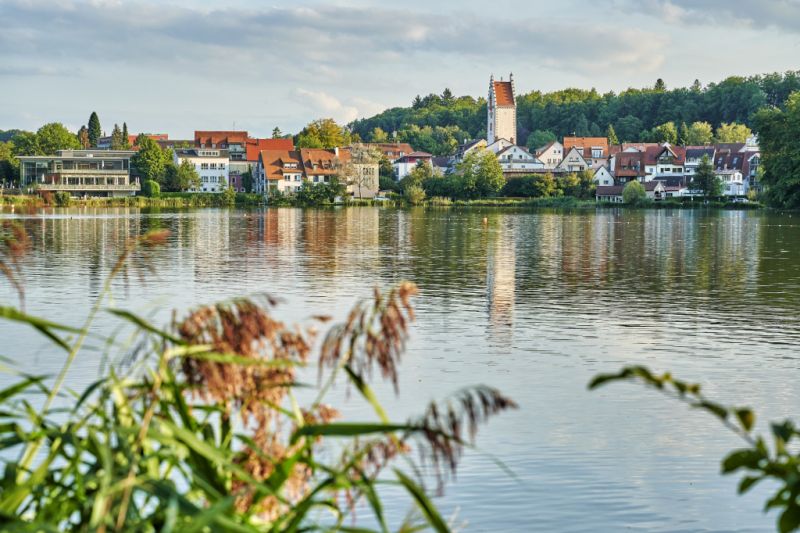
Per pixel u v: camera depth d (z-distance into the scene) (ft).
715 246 185.68
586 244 191.93
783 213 386.73
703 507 35.12
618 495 35.78
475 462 39.50
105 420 12.01
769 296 100.94
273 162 578.25
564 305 92.79
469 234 228.22
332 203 515.91
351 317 11.50
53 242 187.11
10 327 71.20
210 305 11.90
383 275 123.54
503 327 77.56
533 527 32.60
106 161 552.00
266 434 12.35
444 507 34.24
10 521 10.16
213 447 11.76
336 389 50.80
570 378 56.95
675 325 79.41
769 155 378.73
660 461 40.24
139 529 10.74
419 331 74.95
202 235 217.15
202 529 10.00
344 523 32.22
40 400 44.73
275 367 12.03
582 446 42.11
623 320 82.28
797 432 9.58
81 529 10.50
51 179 537.65
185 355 11.57
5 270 12.70
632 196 506.89
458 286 110.42
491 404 10.38
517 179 557.74
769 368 60.64
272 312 85.66
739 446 42.68
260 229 246.88
